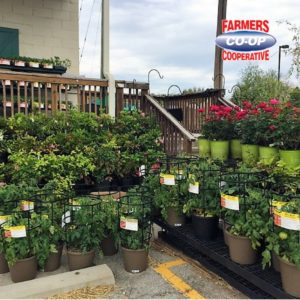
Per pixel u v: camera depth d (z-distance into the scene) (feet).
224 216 9.19
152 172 12.76
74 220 9.37
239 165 11.31
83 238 9.25
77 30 27.20
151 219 10.43
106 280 8.66
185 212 10.30
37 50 25.76
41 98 20.79
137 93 21.15
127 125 18.56
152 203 10.80
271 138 13.24
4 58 20.75
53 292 8.11
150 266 9.80
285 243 7.16
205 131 16.85
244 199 8.25
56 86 18.61
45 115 17.51
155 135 18.24
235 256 8.38
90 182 15.98
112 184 16.61
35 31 25.58
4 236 8.78
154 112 20.56
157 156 16.98
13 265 8.66
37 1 25.44
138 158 16.66
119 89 20.62
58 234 9.22
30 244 8.81
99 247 9.86
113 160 16.15
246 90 37.58
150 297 8.14
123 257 9.57
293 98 17.13
